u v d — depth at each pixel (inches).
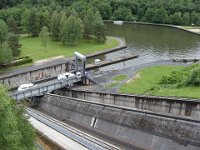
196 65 4411.9
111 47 6756.9
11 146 1449.3
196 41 7431.1
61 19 6850.4
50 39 7313.0
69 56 5979.3
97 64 5620.1
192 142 2021.4
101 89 4104.3
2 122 1446.9
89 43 6993.1
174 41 7465.6
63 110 3425.2
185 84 3587.6
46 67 5039.4
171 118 2190.0
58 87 4340.6
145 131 2336.4
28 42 7096.5
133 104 3257.9
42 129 2731.3
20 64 5438.0
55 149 2363.4
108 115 2731.3
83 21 7185.0
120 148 2367.1
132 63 5826.8
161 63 5118.1
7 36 5974.4
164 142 2175.2
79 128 2940.5
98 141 2377.0
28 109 3412.9
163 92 3472.0
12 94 3929.6
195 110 2679.6
